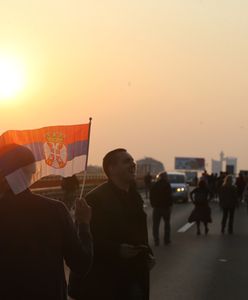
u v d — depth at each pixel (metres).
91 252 4.25
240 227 24.52
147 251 5.46
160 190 17.81
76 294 5.32
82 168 4.88
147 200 44.31
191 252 15.98
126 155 5.57
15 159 3.94
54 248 3.94
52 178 28.16
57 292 3.91
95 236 5.30
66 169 4.88
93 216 5.33
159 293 10.35
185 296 10.13
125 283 5.30
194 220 21.16
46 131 4.89
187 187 43.59
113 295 5.27
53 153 4.87
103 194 5.43
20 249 3.84
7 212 3.90
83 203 4.39
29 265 3.83
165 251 16.19
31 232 3.89
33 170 4.05
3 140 4.83
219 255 15.41
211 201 44.97
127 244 5.32
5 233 3.85
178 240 19.14
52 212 3.98
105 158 5.61
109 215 5.34
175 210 35.25
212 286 11.09
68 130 4.91
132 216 5.46
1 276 3.80
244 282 11.55
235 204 21.66
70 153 4.89
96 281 5.27
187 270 12.90
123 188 5.56
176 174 44.53
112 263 5.29
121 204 5.45
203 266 13.51
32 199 3.98
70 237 4.05
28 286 3.80
